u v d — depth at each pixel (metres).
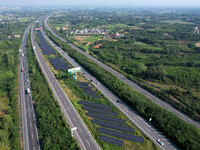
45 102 107.31
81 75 154.88
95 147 77.56
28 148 76.62
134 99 108.50
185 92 121.06
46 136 80.38
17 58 196.12
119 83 135.38
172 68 166.62
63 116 94.19
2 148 70.19
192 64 170.38
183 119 96.75
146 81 143.88
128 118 97.06
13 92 118.00
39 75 148.00
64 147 74.31
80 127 89.31
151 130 88.19
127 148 77.19
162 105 110.25
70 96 119.44
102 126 91.31
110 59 195.25
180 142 76.94
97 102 112.31
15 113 97.56
